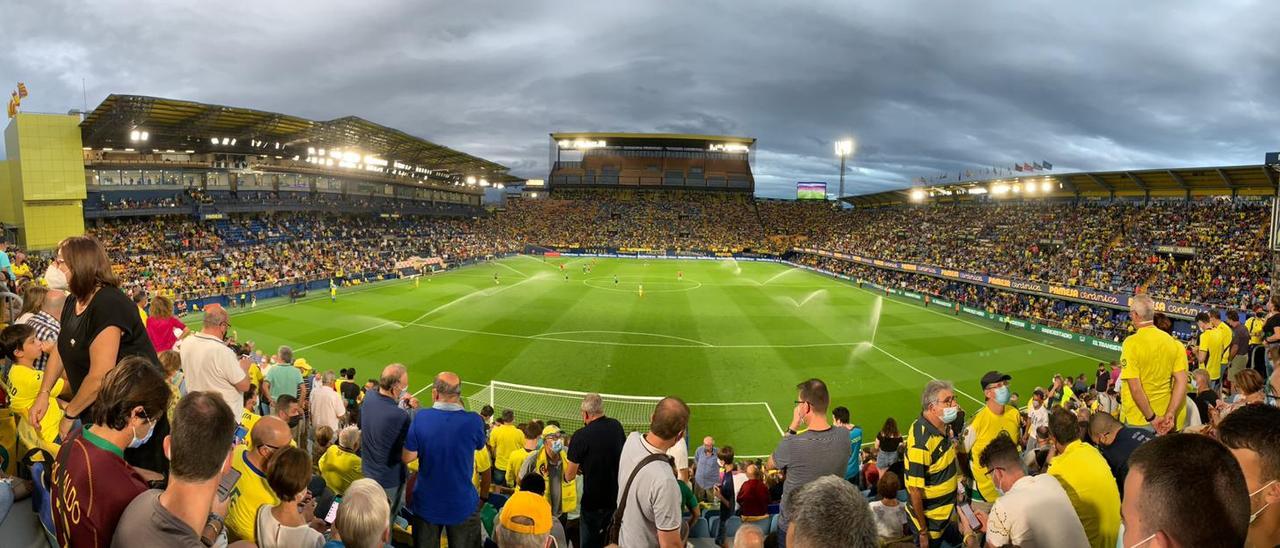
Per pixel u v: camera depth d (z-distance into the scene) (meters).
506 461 11.16
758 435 22.41
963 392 27.84
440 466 5.63
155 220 57.94
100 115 44.09
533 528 3.96
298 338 35.19
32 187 44.47
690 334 38.97
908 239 84.38
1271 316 10.04
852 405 25.61
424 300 50.06
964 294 58.16
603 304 50.25
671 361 32.06
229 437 3.08
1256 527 3.07
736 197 138.00
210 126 52.75
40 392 4.45
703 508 10.62
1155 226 56.66
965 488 8.16
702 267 88.12
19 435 5.65
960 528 5.62
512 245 103.25
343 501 3.87
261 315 41.72
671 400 4.70
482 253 89.25
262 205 66.62
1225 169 51.56
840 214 115.38
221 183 64.94
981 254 67.81
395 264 69.94
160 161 58.59
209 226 61.69
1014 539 3.97
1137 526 2.49
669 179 138.25
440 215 105.00
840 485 2.78
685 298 55.28
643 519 4.52
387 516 3.89
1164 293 43.72
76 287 4.13
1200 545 2.25
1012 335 40.84
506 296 53.31
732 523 8.70
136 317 4.36
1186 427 7.29
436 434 5.58
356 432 8.12
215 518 4.02
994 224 76.06
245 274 51.50
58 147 45.66
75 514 3.03
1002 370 31.67
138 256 50.03
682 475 9.20
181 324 12.38
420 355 32.16
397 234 85.31
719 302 53.12
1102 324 42.81
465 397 25.20
